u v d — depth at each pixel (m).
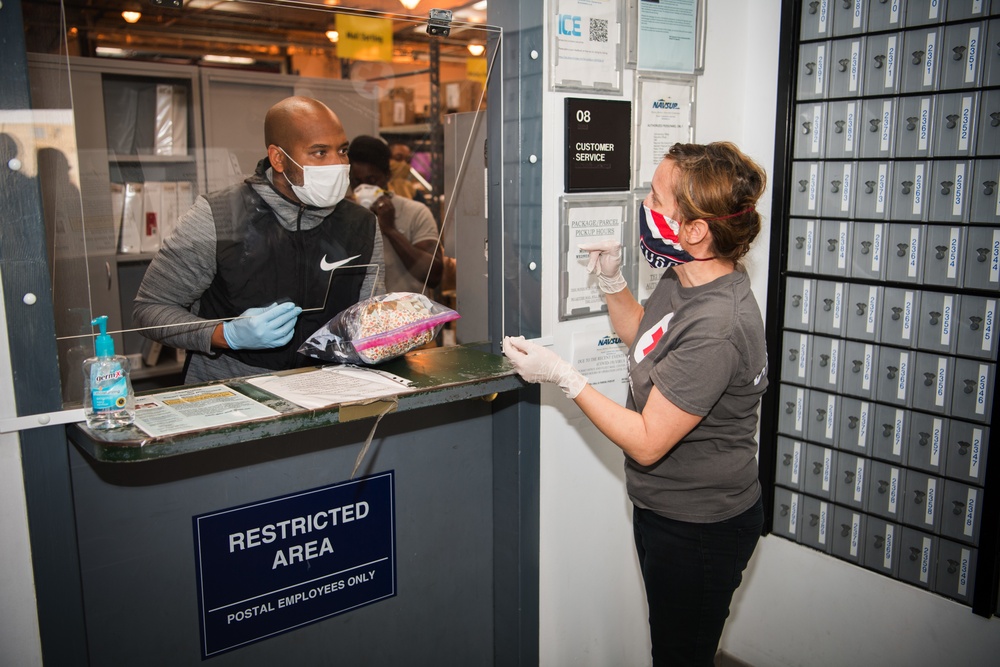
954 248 1.64
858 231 1.80
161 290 1.50
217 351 1.52
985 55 1.54
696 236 1.30
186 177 1.67
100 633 1.29
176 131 1.68
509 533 1.75
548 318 1.70
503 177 1.61
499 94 1.58
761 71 1.97
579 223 1.70
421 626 1.72
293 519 1.46
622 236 1.79
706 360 1.23
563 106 1.63
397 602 1.66
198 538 1.36
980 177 1.58
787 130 1.90
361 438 1.52
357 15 1.57
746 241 1.31
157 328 1.46
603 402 1.30
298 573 1.49
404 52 1.91
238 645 1.44
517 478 1.70
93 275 1.49
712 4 1.88
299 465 1.45
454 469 1.70
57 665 1.22
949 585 1.74
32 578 1.18
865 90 1.75
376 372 1.39
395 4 1.58
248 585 1.43
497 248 1.65
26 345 1.10
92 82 1.55
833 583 1.97
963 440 1.67
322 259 1.57
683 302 1.36
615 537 1.96
